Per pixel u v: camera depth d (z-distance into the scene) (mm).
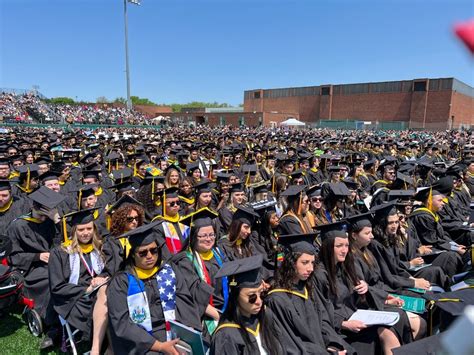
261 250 5516
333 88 63906
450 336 1137
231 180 8484
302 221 5961
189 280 4109
